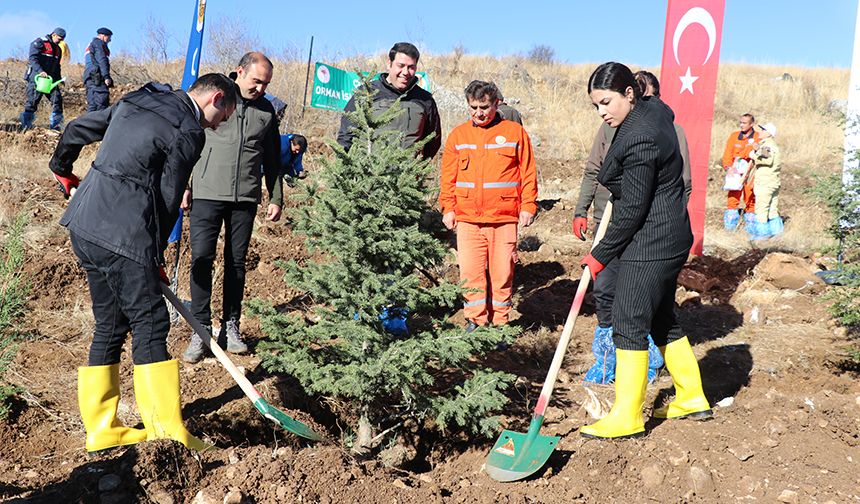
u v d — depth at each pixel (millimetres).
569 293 7160
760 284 7090
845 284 5438
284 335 4238
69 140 3795
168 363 3729
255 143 4848
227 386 4656
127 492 3404
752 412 4422
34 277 6031
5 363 4340
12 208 7246
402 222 4211
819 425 4285
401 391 4695
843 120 7004
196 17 5797
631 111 3930
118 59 17156
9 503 3320
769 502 3648
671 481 3770
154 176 3621
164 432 3727
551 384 3943
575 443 4145
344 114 4227
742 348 5625
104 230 3531
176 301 3789
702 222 6902
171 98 3711
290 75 15648
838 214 5633
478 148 5426
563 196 11062
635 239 3998
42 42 11836
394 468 4004
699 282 7152
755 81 25922
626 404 4078
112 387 3803
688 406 4348
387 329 4598
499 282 5617
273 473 3514
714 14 6508
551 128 18344
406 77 5625
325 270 4125
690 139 6781
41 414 4238
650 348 4941
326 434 4480
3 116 12406
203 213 4801
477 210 5473
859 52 7270
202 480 3537
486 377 4219
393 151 4062
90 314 5664
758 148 10016
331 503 3432
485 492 3654
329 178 4059
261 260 7125
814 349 5590
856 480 3812
